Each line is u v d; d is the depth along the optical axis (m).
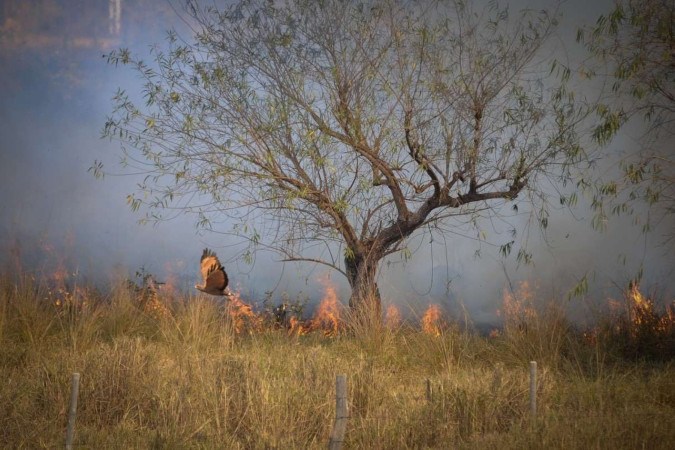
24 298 11.12
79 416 7.44
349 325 11.82
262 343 11.02
